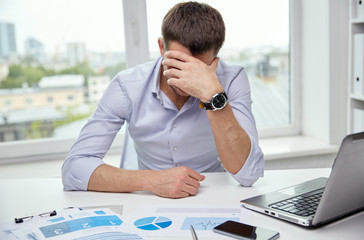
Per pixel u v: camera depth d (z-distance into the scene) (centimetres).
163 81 135
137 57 229
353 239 83
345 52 220
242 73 140
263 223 92
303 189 108
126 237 85
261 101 251
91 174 120
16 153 223
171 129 137
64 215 98
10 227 92
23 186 128
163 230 89
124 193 117
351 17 204
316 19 229
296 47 247
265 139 248
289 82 252
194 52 115
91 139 132
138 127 139
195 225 91
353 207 93
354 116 212
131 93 138
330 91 223
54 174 199
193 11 116
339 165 80
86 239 84
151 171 117
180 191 109
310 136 248
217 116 117
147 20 227
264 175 128
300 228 88
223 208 101
